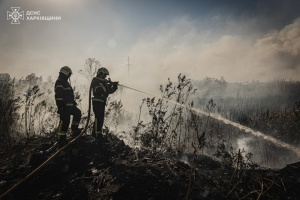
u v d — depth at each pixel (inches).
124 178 155.2
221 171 177.0
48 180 166.9
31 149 216.1
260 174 162.7
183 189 149.8
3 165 191.9
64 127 206.5
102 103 221.1
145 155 202.1
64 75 216.1
